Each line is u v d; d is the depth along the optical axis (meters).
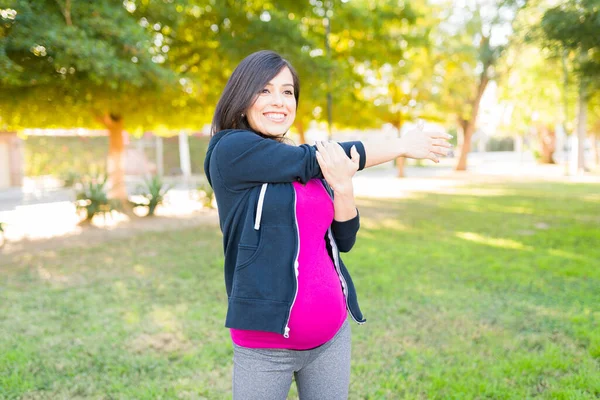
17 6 6.10
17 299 5.18
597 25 6.83
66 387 3.20
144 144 29.28
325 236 1.60
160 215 12.51
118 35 7.21
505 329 4.07
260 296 1.40
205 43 10.63
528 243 7.79
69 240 8.90
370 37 13.04
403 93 23.67
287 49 9.50
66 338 4.04
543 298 4.90
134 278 6.05
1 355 3.67
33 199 16.66
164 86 8.56
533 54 21.88
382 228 9.59
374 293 5.14
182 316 4.55
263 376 1.46
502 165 38.25
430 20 23.03
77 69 7.41
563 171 28.00
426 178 25.11
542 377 3.18
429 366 3.41
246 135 1.46
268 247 1.42
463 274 5.89
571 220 10.17
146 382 3.24
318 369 1.54
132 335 4.08
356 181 24.09
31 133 20.81
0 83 7.50
